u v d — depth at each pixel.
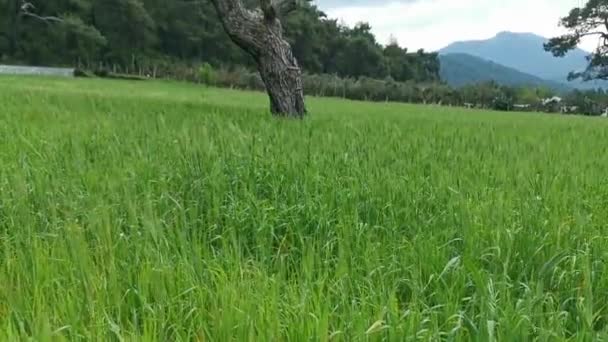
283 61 12.76
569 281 2.93
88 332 2.18
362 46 101.62
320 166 4.98
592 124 18.03
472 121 16.66
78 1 84.06
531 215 3.78
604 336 2.23
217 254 3.21
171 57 92.56
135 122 8.29
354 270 2.88
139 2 88.25
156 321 2.26
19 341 2.09
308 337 2.09
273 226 3.75
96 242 3.22
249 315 2.20
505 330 2.22
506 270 2.84
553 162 6.18
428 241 3.26
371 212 4.01
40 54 78.50
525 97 57.16
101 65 75.25
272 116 12.12
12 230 3.47
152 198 4.00
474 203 4.08
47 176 4.26
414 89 54.84
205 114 11.08
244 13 12.56
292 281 2.83
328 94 53.28
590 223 3.83
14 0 78.38
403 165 5.27
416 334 2.18
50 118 8.99
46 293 2.56
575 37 69.38
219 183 4.38
